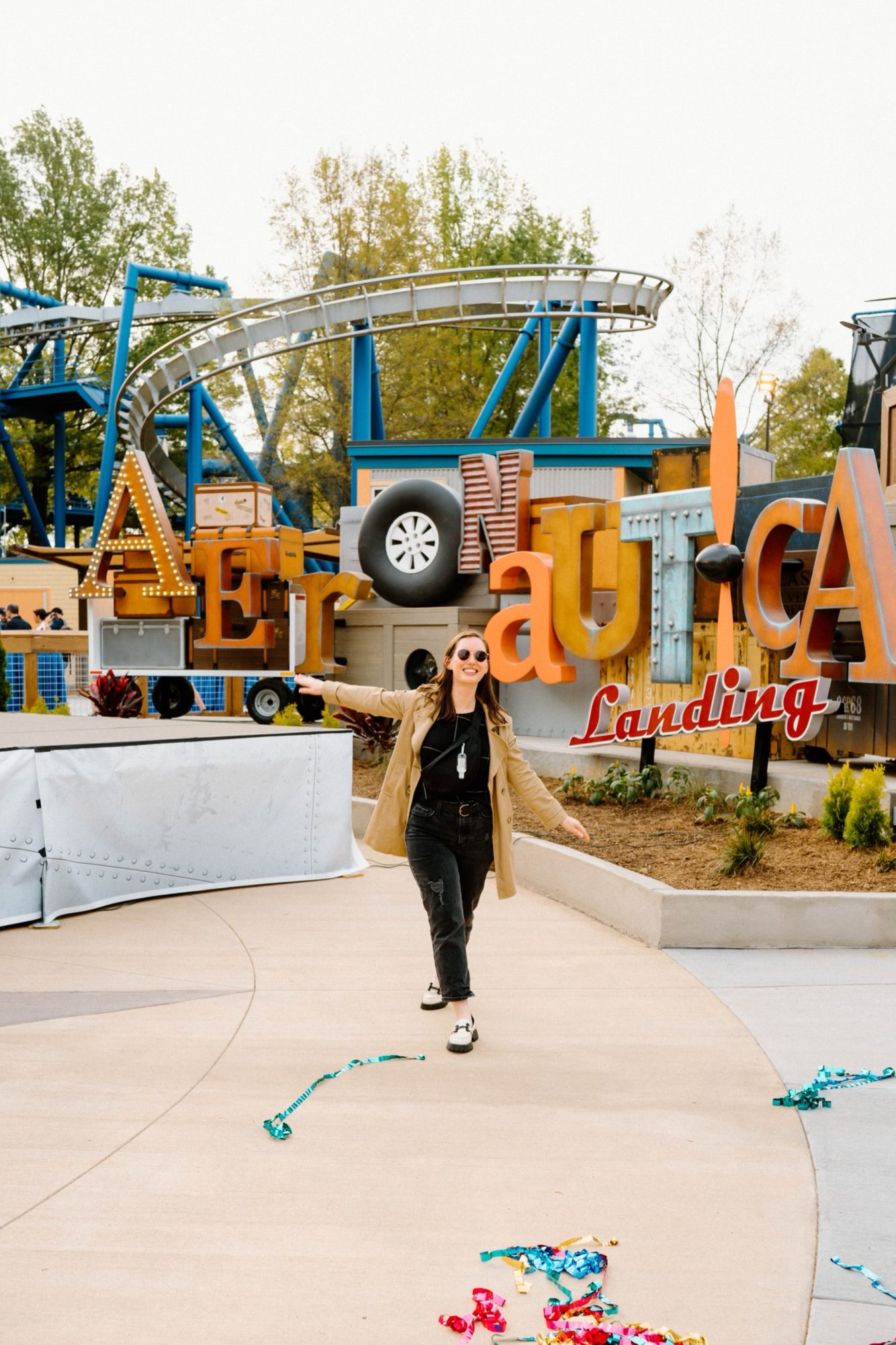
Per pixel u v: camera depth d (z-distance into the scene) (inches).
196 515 673.6
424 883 202.7
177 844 319.6
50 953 258.7
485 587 622.2
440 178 2039.9
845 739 433.7
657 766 428.1
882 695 414.6
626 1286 123.1
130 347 2367.1
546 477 970.1
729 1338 113.7
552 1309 116.0
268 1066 189.5
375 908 309.3
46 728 371.6
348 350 1659.7
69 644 903.1
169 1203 140.6
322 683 213.2
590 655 512.1
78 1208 139.0
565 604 521.3
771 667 466.0
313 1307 118.2
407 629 635.5
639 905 280.1
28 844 283.4
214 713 762.8
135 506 666.8
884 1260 128.9
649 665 515.5
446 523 615.8
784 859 316.5
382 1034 206.4
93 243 2335.1
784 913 270.8
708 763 445.4
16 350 2230.6
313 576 655.1
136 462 666.8
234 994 229.9
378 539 644.7
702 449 658.2
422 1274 124.8
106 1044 199.0
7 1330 113.3
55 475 2127.2
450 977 198.2
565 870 320.8
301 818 346.3
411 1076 185.8
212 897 320.2
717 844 340.5
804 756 456.1
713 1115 170.7
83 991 230.5
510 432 2016.5
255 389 1688.0
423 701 205.2
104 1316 116.0
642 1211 140.2
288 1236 132.9
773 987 237.8
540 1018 216.8
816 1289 122.9
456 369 1897.1
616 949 270.5
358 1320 116.0
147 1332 113.3
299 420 1683.1
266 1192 144.1
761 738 385.7
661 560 478.9
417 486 627.8
